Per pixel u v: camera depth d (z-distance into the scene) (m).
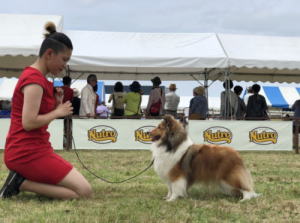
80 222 3.55
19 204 4.30
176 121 4.86
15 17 11.61
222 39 12.30
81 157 9.14
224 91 12.04
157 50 11.33
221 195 4.95
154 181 6.02
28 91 4.18
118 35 12.16
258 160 8.93
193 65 10.94
